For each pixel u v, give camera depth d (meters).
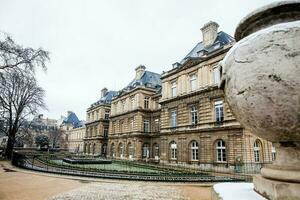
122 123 48.56
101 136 60.50
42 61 23.80
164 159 32.47
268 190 2.59
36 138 69.00
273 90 2.24
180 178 16.02
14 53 21.81
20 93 35.19
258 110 2.41
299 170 2.46
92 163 30.84
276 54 2.25
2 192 10.09
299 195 2.30
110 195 10.07
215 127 25.08
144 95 44.34
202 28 32.88
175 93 33.09
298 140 2.52
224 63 2.93
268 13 2.64
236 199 2.65
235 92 2.60
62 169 20.06
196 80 29.44
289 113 2.23
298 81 2.13
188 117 29.70
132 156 42.41
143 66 50.41
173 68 34.28
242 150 22.17
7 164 24.69
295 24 2.31
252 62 2.39
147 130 43.47
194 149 28.25
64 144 95.69
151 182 14.58
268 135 2.64
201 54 29.45
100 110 62.47
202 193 11.11
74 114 108.38
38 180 14.10
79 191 10.84
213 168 24.75
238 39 3.26
